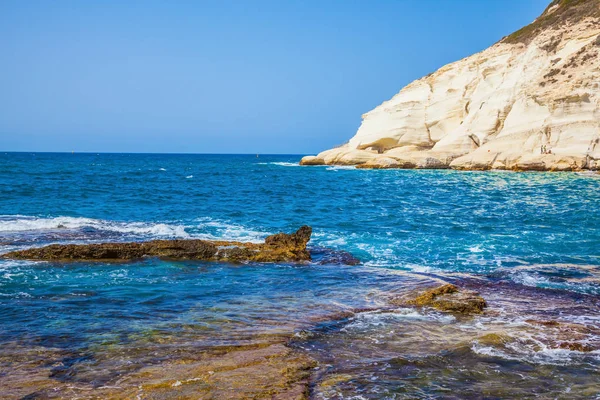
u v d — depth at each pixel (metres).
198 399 4.89
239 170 64.88
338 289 9.50
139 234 15.02
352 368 5.78
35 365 5.68
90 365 5.69
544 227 17.31
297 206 23.97
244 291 9.28
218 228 16.83
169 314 7.73
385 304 8.52
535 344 6.59
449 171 50.09
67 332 6.79
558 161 43.38
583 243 14.45
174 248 12.10
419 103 62.84
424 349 6.41
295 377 5.45
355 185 37.03
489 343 6.59
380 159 57.88
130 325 7.13
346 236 15.70
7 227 15.31
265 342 6.53
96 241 13.63
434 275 10.75
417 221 18.91
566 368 5.87
